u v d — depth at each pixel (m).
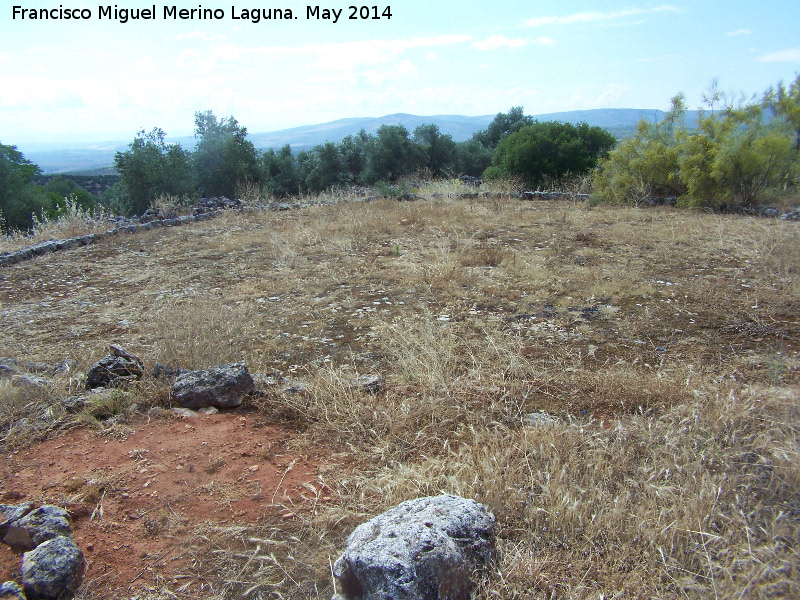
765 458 2.86
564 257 7.86
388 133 26.55
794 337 4.77
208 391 3.81
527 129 18.77
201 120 19.78
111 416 3.69
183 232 11.05
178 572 2.40
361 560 1.98
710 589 2.12
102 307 6.44
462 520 2.29
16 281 7.80
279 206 13.83
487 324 5.34
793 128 12.01
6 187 21.94
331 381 3.96
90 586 2.31
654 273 6.93
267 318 5.80
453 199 13.62
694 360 4.39
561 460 3.00
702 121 12.55
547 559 2.32
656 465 2.90
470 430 3.45
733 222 9.66
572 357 4.54
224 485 2.97
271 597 2.27
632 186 12.88
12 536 2.51
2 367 4.29
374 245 9.16
